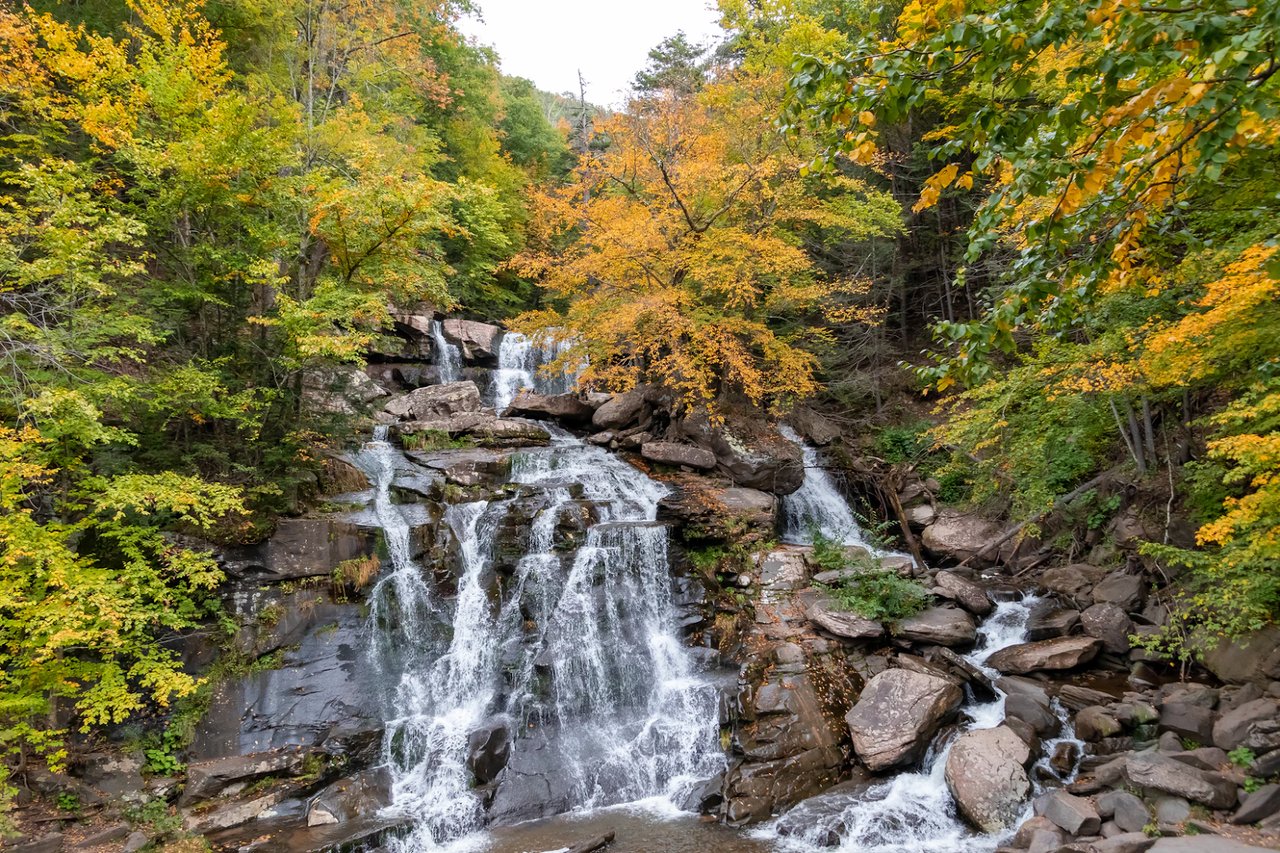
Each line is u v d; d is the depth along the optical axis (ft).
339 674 33.99
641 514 45.44
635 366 55.47
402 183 39.96
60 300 28.84
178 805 27.40
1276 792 21.50
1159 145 11.55
